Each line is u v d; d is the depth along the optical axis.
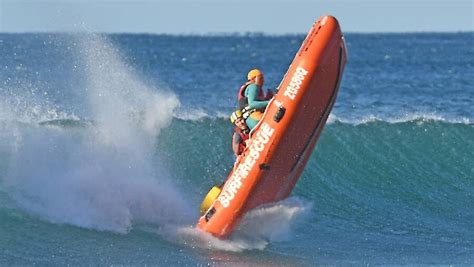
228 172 60.06
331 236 48.62
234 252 44.38
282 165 44.91
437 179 62.12
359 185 60.69
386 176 62.12
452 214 54.69
